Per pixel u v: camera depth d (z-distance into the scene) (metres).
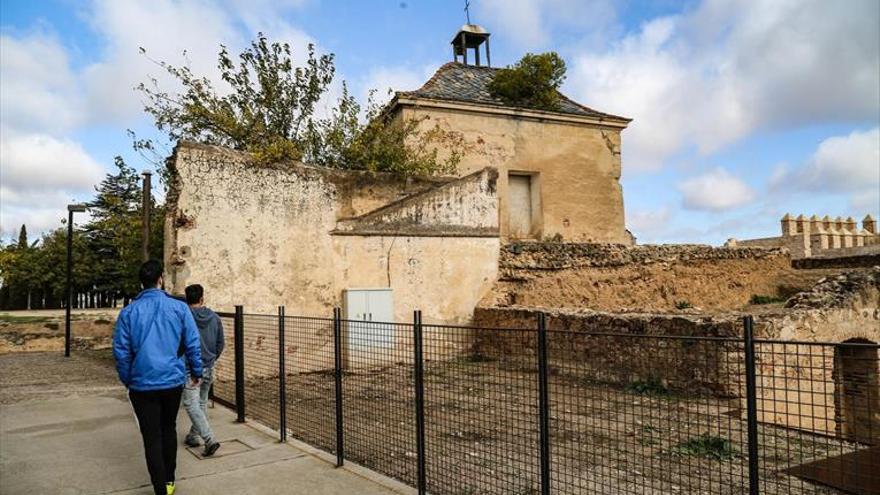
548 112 20.97
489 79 23.14
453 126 19.70
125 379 4.68
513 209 21.33
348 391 7.09
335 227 13.38
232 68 16.14
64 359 15.97
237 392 7.80
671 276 17.89
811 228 25.56
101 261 42.03
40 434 7.17
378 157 16.55
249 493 4.96
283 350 6.82
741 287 19.25
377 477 5.33
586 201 21.69
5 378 12.14
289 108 16.53
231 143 15.62
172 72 15.44
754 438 3.15
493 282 15.32
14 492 5.11
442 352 5.04
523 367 4.35
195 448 6.42
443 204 14.80
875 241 26.42
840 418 3.37
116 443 6.74
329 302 13.14
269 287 12.48
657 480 5.00
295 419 7.79
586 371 3.96
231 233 12.16
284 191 12.87
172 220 11.73
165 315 4.83
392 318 13.50
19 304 44.03
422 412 4.84
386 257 13.91
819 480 4.08
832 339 9.80
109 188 37.41
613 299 16.83
